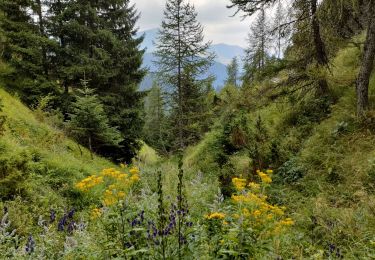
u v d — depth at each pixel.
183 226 3.60
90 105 16.98
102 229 4.55
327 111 10.13
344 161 7.82
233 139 11.77
